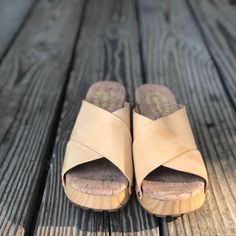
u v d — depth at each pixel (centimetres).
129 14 82
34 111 52
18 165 42
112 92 49
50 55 66
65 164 37
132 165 38
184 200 34
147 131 39
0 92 56
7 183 40
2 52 66
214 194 39
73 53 67
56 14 81
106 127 39
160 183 35
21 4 86
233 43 70
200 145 46
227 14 82
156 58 65
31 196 38
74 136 40
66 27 76
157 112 45
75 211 37
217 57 66
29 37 72
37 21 78
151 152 37
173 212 34
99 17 80
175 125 40
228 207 37
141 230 35
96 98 47
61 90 57
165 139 38
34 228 37
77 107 53
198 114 52
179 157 37
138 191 35
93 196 34
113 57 66
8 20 78
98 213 37
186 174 36
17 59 64
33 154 44
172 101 47
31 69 62
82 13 82
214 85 58
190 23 78
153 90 49
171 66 63
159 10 84
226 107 53
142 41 71
